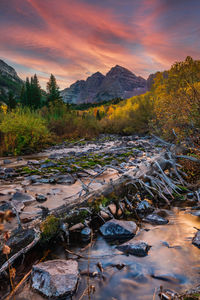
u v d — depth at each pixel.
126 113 24.36
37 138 12.38
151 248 2.39
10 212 1.35
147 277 1.91
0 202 4.03
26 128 11.70
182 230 2.80
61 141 17.11
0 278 1.93
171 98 7.48
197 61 8.60
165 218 3.20
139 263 2.12
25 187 5.14
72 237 2.72
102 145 14.42
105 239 2.66
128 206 3.79
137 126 20.83
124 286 1.80
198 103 5.59
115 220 2.97
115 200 3.54
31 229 2.35
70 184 5.35
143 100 20.62
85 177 5.98
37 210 3.60
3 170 6.88
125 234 2.70
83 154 10.19
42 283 1.80
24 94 71.44
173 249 2.35
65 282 1.79
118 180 3.75
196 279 1.84
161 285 1.80
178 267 2.03
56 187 5.11
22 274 2.00
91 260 2.21
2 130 11.04
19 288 1.81
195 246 2.40
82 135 20.50
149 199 4.08
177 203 3.84
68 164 7.79
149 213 3.48
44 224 2.49
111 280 1.88
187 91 6.38
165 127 7.36
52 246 2.50
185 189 4.44
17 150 10.92
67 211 2.79
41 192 4.72
